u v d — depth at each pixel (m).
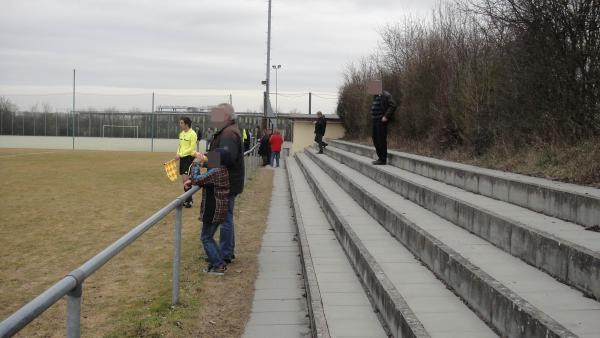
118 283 6.43
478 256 4.81
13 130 40.31
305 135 32.75
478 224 5.64
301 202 11.48
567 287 3.92
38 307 2.29
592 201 4.97
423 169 10.10
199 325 4.98
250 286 6.18
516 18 8.52
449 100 11.75
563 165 7.23
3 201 13.28
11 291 6.31
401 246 6.14
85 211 11.84
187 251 7.87
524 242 4.64
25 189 15.70
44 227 10.01
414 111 14.50
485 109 10.28
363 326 4.34
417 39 16.20
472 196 7.36
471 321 3.79
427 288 4.57
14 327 2.09
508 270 4.36
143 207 12.45
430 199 7.26
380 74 20.17
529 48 8.48
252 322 5.08
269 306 5.52
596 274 3.63
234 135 6.40
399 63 17.89
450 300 4.25
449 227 6.14
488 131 10.20
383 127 12.12
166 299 5.69
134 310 5.42
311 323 4.88
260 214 11.23
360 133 24.77
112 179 18.59
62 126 39.91
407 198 8.46
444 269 4.71
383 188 9.97
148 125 39.16
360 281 5.58
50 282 6.63
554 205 5.61
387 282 4.57
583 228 4.97
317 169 17.64
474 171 7.86
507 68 9.43
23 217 11.05
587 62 7.70
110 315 5.36
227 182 6.42
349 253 6.48
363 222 7.59
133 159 28.50
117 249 3.56
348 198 10.16
